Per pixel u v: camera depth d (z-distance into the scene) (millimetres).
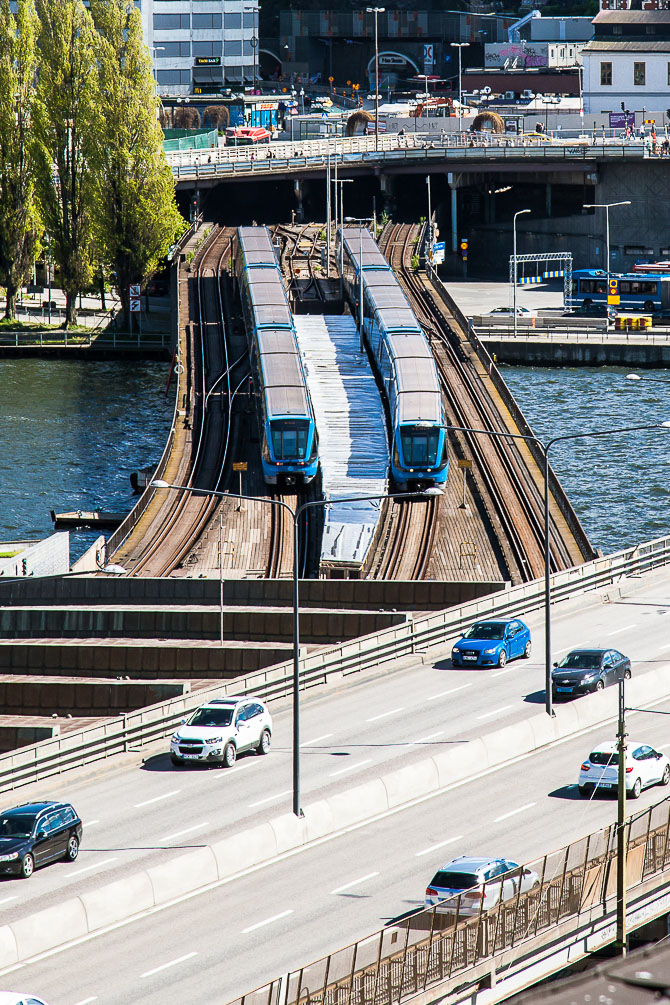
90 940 176250
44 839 197125
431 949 150625
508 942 158875
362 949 146000
